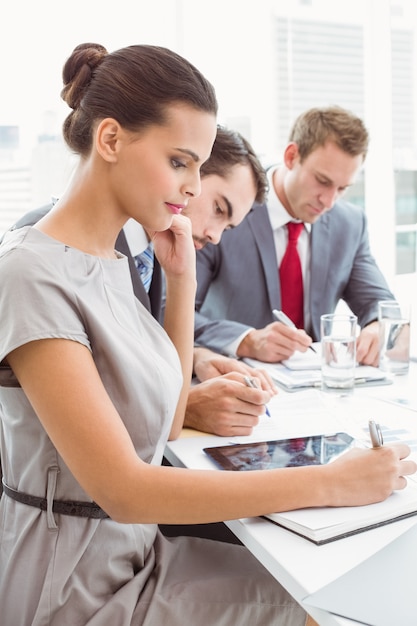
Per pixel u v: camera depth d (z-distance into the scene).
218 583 1.09
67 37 2.55
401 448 1.02
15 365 0.95
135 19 2.64
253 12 2.83
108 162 1.03
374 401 1.48
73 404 0.91
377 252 3.05
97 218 1.07
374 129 3.00
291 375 1.67
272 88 2.91
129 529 1.08
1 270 0.96
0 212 2.57
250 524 0.94
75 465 0.91
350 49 3.01
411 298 2.81
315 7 2.93
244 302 2.14
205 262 2.11
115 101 1.00
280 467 1.08
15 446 1.06
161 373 1.09
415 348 1.96
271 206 2.16
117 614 1.01
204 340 1.91
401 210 3.09
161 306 1.64
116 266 1.11
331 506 0.94
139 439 1.08
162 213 1.05
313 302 2.18
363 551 0.86
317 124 2.04
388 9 2.93
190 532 1.41
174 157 1.02
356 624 0.71
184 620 1.04
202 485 0.92
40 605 1.01
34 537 1.04
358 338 1.83
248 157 1.62
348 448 1.15
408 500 0.96
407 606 0.73
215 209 1.61
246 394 1.30
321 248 2.21
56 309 0.95
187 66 1.03
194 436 1.31
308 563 0.83
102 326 1.01
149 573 1.12
